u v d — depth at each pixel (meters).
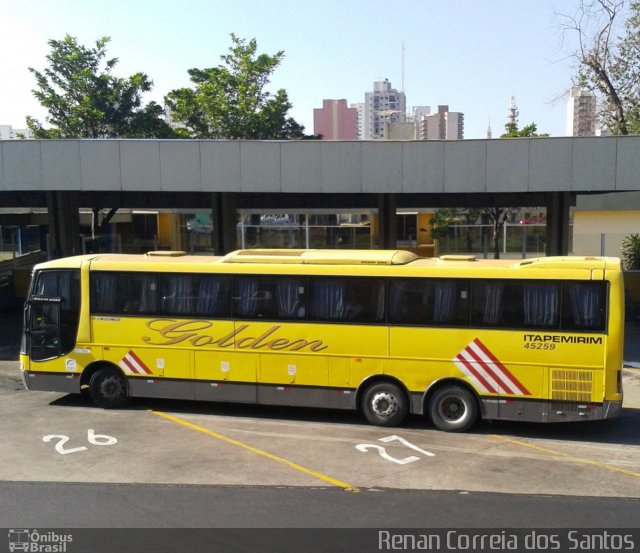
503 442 11.65
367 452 11.02
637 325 22.91
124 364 13.74
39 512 8.45
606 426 12.72
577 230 30.11
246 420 13.10
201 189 18.33
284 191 18.23
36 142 18.45
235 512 8.45
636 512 8.49
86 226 37.41
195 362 13.38
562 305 11.60
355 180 17.95
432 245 41.34
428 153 17.67
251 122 36.81
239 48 38.50
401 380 12.38
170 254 14.53
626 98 29.78
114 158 18.38
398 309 12.37
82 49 35.34
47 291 14.09
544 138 17.17
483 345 11.97
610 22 29.03
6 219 35.50
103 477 9.78
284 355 12.91
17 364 18.56
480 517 8.29
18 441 11.61
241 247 38.97
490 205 27.69
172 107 37.81
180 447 11.28
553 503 8.80
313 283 12.77
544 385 11.70
